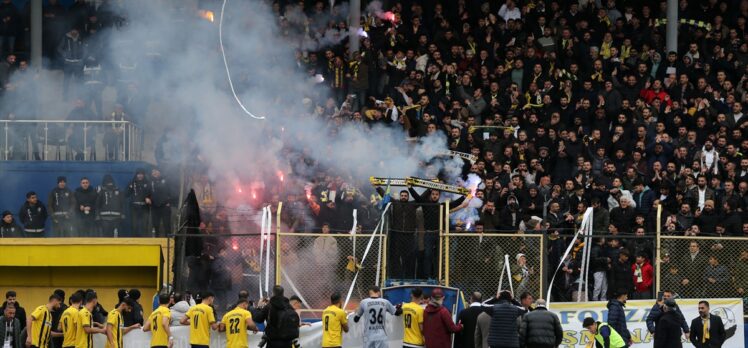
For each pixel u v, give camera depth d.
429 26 120.44
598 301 86.69
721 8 123.81
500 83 112.81
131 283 96.38
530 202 97.19
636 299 87.81
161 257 94.50
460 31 118.69
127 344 81.38
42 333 79.56
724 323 86.69
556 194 96.62
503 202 96.94
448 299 83.69
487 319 79.19
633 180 101.31
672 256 87.62
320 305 86.25
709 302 86.88
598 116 108.81
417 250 86.38
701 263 87.50
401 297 83.94
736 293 87.56
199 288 87.19
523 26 117.44
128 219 100.69
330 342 80.00
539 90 111.38
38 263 94.75
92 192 100.56
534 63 113.88
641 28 120.75
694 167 103.38
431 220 87.19
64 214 100.00
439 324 79.31
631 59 117.44
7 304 80.94
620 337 80.06
